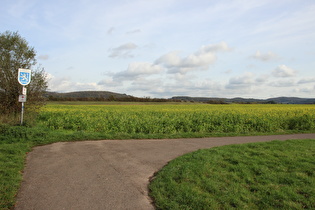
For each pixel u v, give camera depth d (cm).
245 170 596
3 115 1411
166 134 1309
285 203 425
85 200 437
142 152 844
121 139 1138
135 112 2547
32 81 1567
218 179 538
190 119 1741
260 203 429
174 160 703
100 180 545
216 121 1678
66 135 1126
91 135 1159
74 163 683
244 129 1634
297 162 659
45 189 485
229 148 852
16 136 1005
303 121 1803
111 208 407
